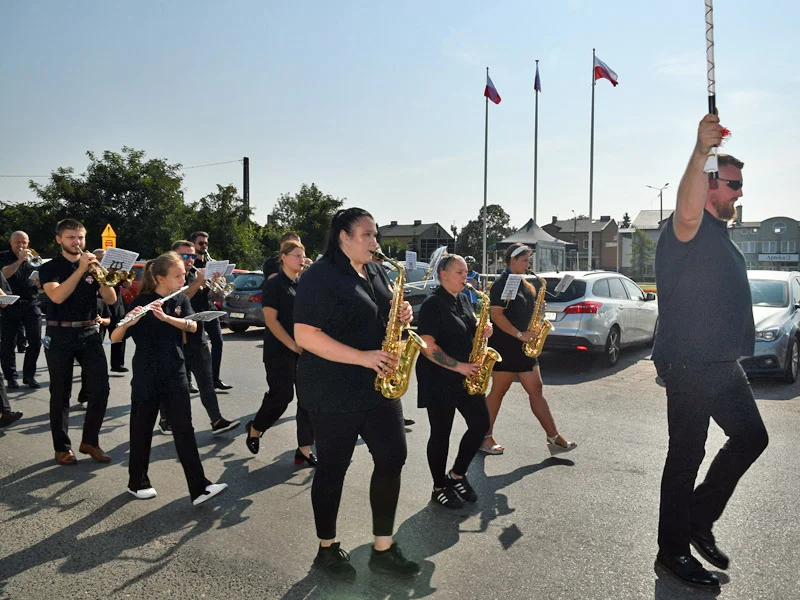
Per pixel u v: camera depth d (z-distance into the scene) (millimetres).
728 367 3133
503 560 3383
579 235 88312
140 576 3215
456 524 3861
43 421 6395
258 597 3012
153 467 4984
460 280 4172
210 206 27828
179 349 4215
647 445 5535
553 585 3115
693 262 3111
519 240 23641
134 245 25609
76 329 4906
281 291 4953
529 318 5121
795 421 6320
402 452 3197
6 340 7922
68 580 3174
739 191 3221
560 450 5156
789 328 8086
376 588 3094
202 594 3037
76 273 4723
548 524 3854
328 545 3229
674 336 3168
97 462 5082
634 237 76250
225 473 4855
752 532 3719
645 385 8242
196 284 6055
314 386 3115
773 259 78250
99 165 25766
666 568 3223
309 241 39625
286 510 4102
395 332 3229
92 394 4992
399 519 3941
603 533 3717
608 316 9523
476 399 4172
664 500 3225
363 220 3129
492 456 5242
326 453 3150
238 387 8164
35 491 4434
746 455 3217
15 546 3568
